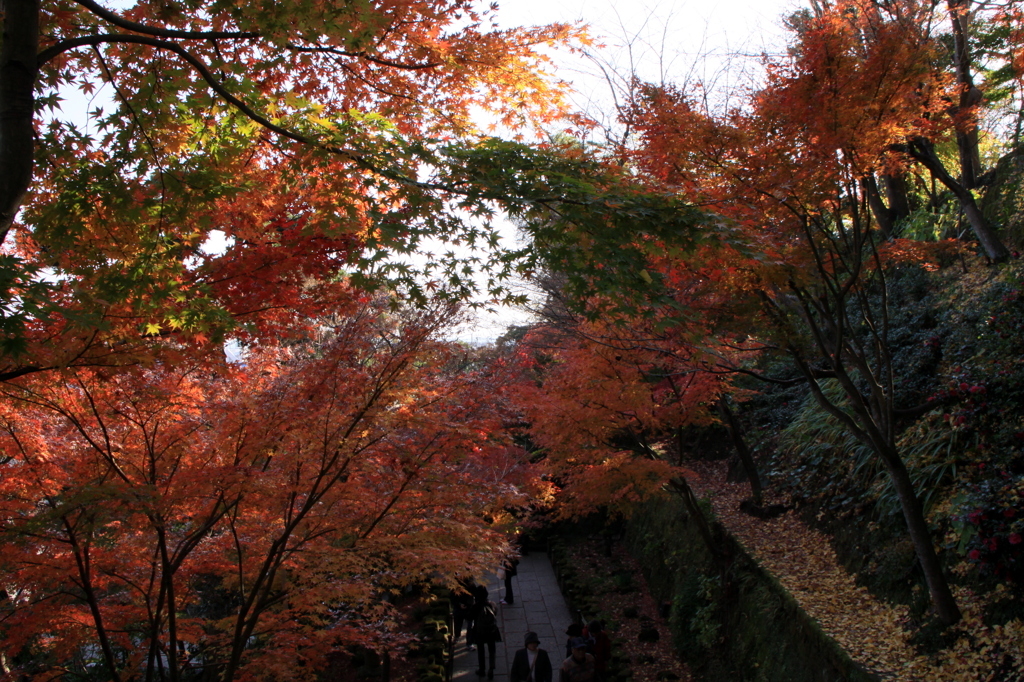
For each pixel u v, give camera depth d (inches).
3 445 231.6
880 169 268.2
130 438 251.4
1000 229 446.6
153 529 246.7
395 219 186.9
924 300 468.8
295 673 253.6
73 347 169.3
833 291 264.2
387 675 376.5
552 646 500.7
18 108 152.3
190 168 187.8
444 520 277.3
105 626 256.4
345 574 241.9
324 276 213.6
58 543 239.0
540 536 780.6
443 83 218.1
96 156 193.2
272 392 245.3
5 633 282.5
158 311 182.7
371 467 245.4
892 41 223.8
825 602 323.6
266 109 212.8
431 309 249.4
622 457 407.5
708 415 422.6
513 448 449.7
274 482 225.1
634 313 204.4
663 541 587.8
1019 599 239.8
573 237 196.5
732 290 284.7
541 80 221.8
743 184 246.4
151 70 201.5
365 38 188.1
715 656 395.2
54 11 188.5
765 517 462.3
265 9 173.9
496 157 203.3
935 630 264.4
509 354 582.6
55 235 171.3
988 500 253.3
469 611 482.0
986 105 497.4
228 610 395.5
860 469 398.3
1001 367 311.0
